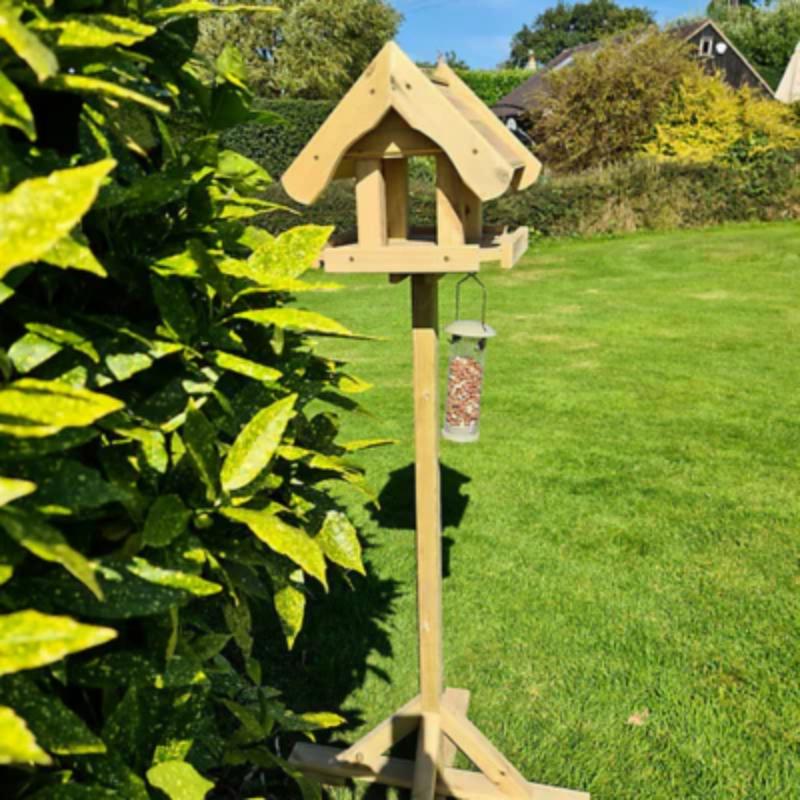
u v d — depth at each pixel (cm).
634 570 333
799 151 1365
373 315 827
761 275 984
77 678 104
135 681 104
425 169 1365
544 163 1719
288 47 2283
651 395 559
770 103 1485
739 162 1382
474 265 173
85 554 103
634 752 236
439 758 222
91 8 106
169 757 114
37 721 84
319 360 156
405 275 194
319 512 145
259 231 142
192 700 118
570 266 1091
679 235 1303
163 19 115
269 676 270
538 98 1742
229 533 130
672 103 1546
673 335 721
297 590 134
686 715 250
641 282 972
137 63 120
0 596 91
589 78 1578
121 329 103
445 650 283
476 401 306
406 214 191
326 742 243
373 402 555
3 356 82
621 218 1340
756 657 276
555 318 801
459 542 357
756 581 324
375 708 257
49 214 70
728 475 426
